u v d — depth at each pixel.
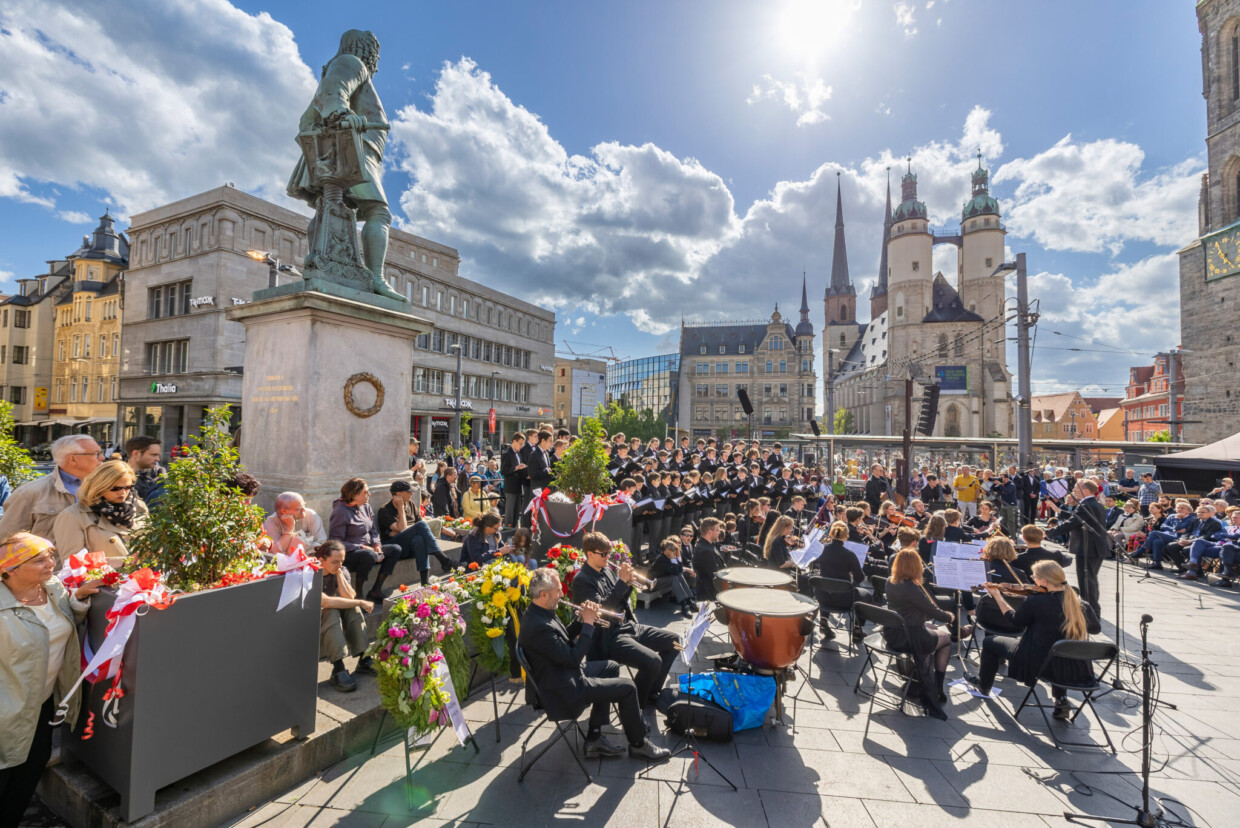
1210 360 32.50
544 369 60.28
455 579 5.61
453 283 47.94
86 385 47.28
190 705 3.14
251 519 3.65
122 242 51.47
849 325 110.88
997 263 74.50
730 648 6.75
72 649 3.18
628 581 5.23
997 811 3.74
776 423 89.25
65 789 3.25
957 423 69.00
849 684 5.95
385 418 6.99
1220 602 9.41
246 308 6.71
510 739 4.50
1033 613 5.11
